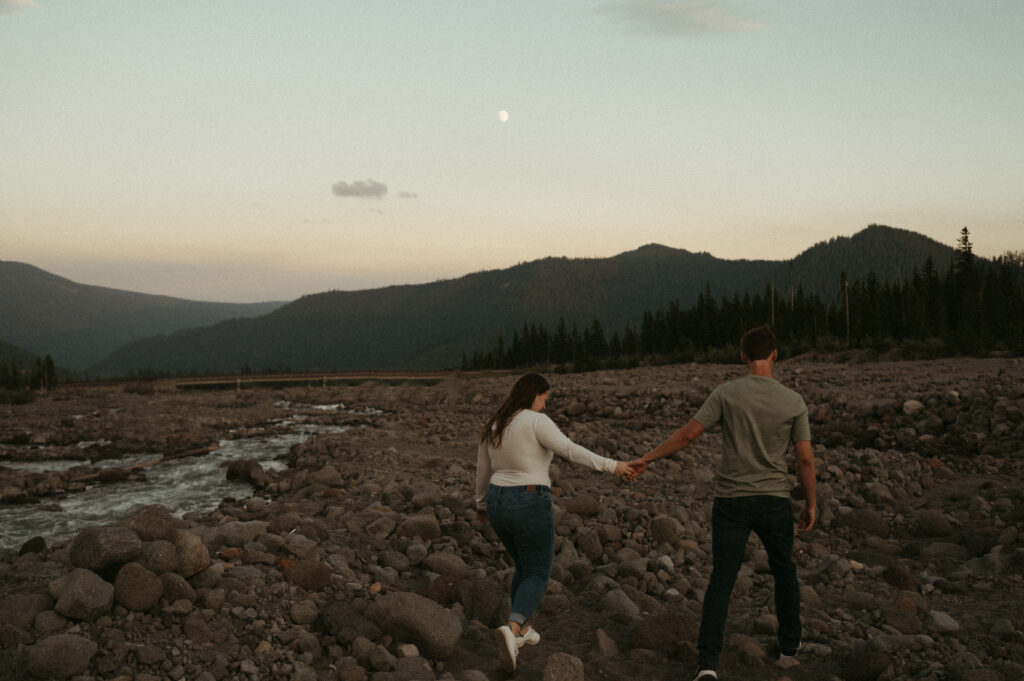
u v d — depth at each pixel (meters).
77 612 3.72
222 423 24.44
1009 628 4.31
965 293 64.25
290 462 15.42
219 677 3.57
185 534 4.45
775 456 3.73
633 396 21.53
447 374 73.06
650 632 4.34
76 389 56.78
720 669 4.02
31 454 16.64
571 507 7.74
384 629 4.18
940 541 6.54
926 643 4.18
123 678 3.41
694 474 10.10
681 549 6.43
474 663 4.08
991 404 12.23
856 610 4.88
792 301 78.56
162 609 4.02
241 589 4.46
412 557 5.82
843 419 13.86
